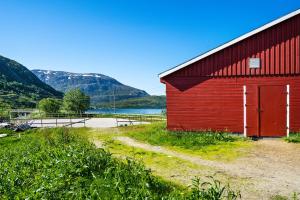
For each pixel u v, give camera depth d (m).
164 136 21.02
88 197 8.32
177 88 21.92
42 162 11.97
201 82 21.70
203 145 18.59
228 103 21.44
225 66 21.44
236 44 21.33
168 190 9.88
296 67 20.80
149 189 9.23
